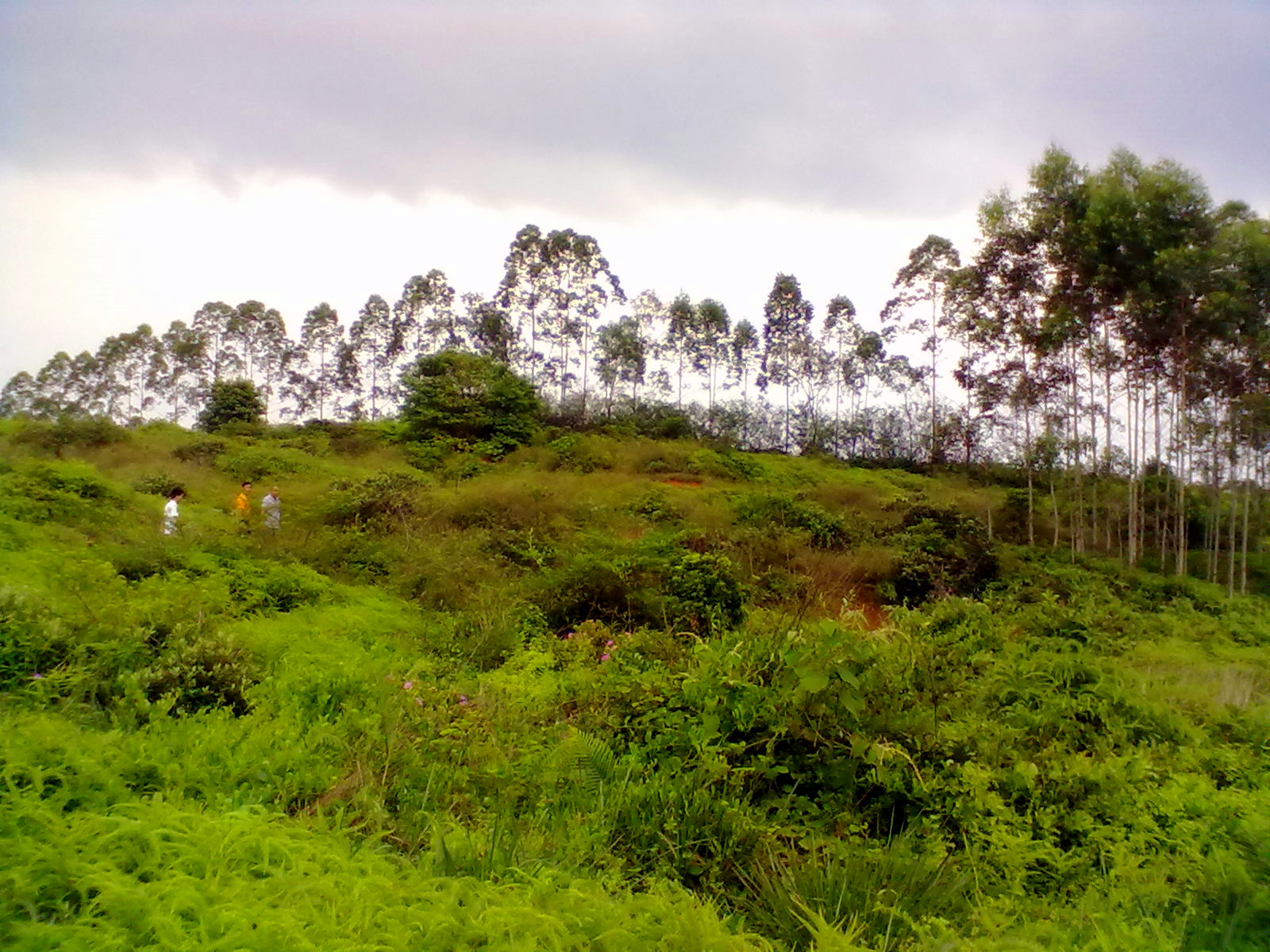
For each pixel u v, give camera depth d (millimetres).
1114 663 6203
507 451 32406
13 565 6281
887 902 3219
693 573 8906
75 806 2980
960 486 32781
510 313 50562
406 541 12578
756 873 3514
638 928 2592
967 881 3443
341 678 5438
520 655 7039
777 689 4762
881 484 31688
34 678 4094
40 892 2314
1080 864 3625
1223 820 3756
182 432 33594
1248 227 19219
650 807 3973
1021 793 4203
